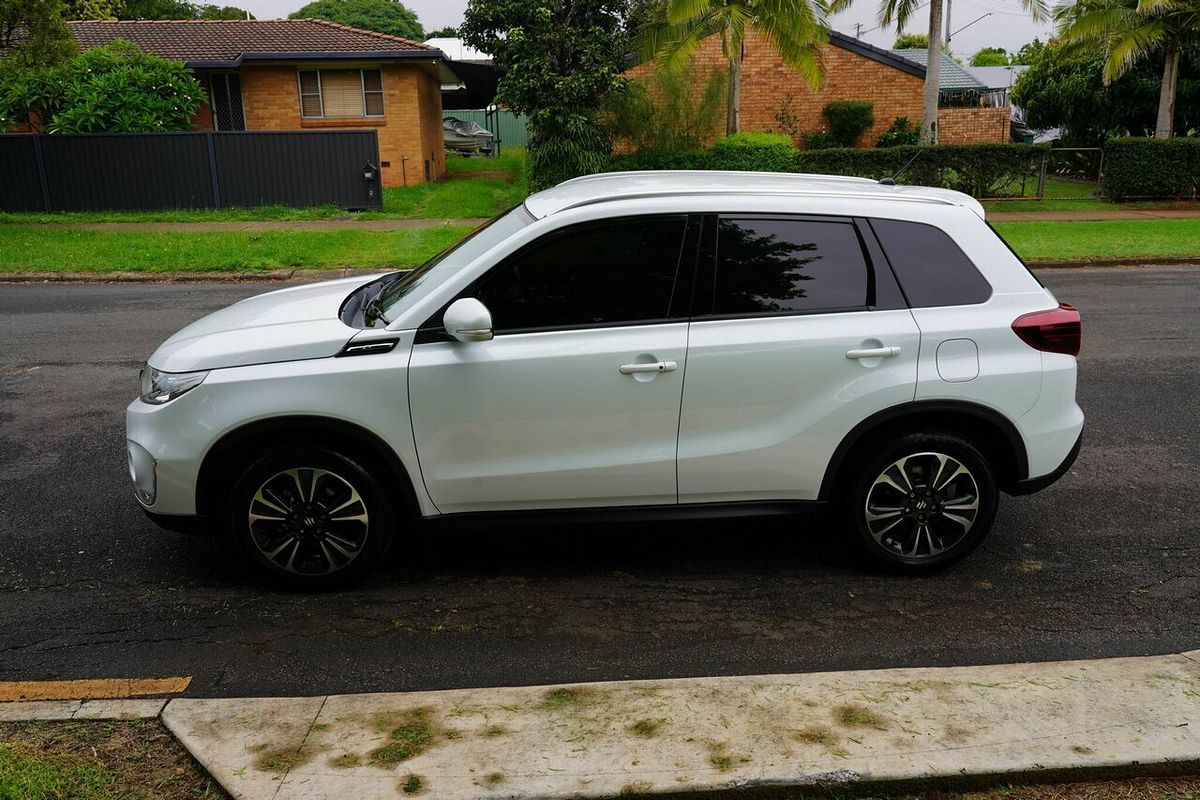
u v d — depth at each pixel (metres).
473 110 41.62
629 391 4.10
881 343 4.17
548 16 19.16
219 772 2.89
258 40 24.81
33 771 2.89
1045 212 21.22
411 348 4.06
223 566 4.60
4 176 19.16
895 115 26.69
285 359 4.06
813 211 4.24
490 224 4.82
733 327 4.14
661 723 3.13
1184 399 7.42
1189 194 23.28
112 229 17.38
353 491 4.18
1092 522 5.19
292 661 3.77
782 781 2.81
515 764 2.91
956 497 4.43
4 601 4.23
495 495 4.19
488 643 3.92
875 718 3.15
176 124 22.39
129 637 3.94
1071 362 4.35
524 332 4.09
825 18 20.50
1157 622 4.13
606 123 21.14
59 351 8.96
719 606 4.26
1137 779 2.90
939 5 22.20
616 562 4.70
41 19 17.33
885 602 4.30
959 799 2.82
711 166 21.11
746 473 4.25
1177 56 24.78
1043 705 3.24
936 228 4.32
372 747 3.02
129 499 5.40
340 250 15.41
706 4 18.66
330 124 24.64
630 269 4.13
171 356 4.18
